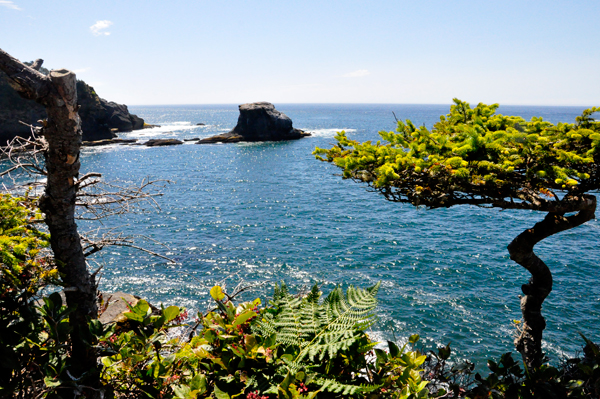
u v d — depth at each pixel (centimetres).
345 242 3203
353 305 327
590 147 368
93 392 299
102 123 10619
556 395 345
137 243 2973
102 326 304
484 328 1886
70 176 278
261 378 283
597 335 1791
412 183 403
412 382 296
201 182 6122
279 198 5053
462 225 3675
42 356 300
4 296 271
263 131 11956
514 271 2570
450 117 522
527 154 371
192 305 2080
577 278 2406
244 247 3069
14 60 233
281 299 362
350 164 419
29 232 291
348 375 301
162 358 328
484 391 350
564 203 350
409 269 2619
